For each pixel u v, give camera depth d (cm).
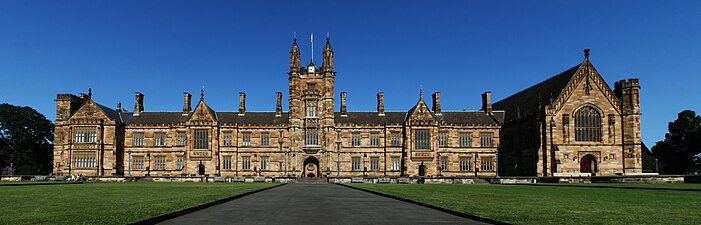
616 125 9644
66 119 11200
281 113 11819
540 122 9600
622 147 9600
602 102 9669
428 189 5691
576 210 2844
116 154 11088
